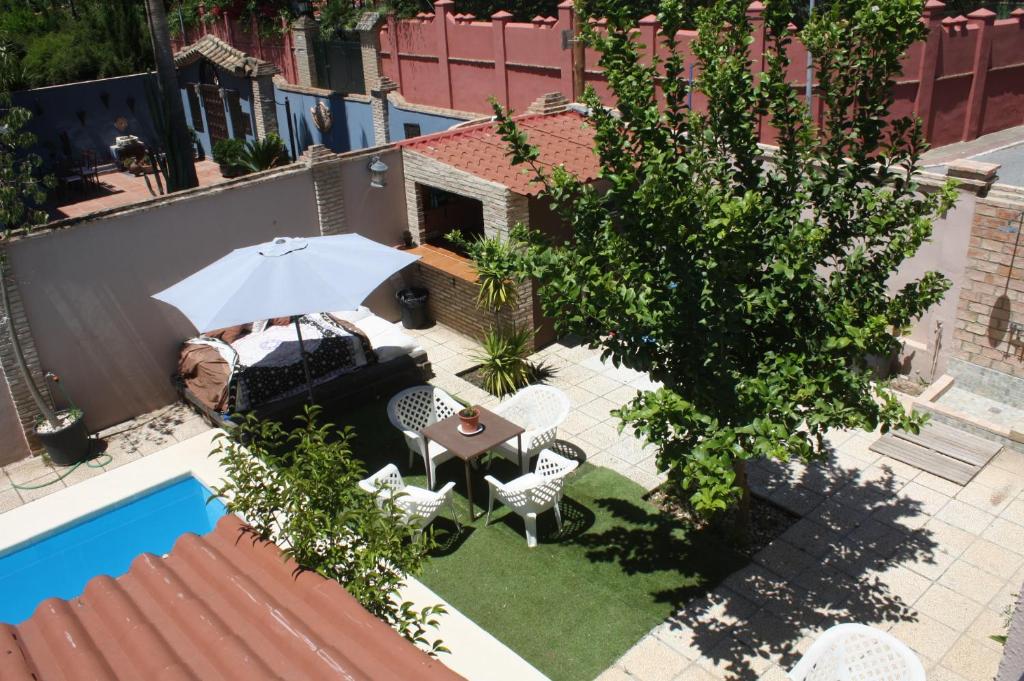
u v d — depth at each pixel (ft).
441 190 53.01
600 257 26.43
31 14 99.76
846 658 23.04
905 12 23.68
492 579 30.78
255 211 46.88
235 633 15.85
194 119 93.20
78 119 85.51
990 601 28.73
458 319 51.21
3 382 40.06
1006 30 60.64
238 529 19.38
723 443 22.16
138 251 43.01
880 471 36.04
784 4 26.37
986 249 37.93
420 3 80.59
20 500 38.24
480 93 66.28
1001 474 35.35
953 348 40.78
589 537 32.96
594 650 27.32
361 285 35.99
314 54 79.97
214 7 91.50
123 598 17.17
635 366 25.84
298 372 41.70
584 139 52.11
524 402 38.37
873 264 26.78
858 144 26.63
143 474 31.71
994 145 60.39
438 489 37.04
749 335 27.20
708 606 29.07
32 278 39.93
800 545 31.89
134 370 44.32
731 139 26.86
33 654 15.84
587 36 26.18
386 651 15.08
